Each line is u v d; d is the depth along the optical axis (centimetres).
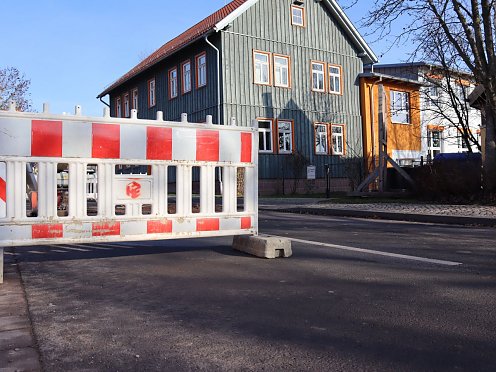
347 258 664
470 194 1556
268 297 462
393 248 749
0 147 508
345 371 291
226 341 346
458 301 442
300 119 2680
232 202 662
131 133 578
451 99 2430
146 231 591
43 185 530
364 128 2959
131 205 581
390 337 349
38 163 526
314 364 302
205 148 632
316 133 2750
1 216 512
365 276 550
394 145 3128
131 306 437
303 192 2603
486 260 644
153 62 2759
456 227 1058
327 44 2819
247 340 347
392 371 290
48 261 667
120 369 298
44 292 489
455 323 379
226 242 843
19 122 517
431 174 1658
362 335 354
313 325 379
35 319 399
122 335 360
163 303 446
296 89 2670
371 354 318
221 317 402
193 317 403
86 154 551
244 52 2472
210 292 484
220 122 2395
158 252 736
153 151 593
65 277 559
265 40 2553
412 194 1808
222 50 2394
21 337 352
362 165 2784
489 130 1502
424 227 1059
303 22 2717
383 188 1942
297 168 2541
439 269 586
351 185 2573
